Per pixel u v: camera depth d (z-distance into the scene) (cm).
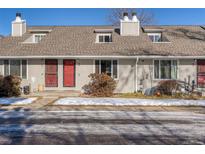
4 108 1273
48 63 1970
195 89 1884
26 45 2088
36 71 1967
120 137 752
